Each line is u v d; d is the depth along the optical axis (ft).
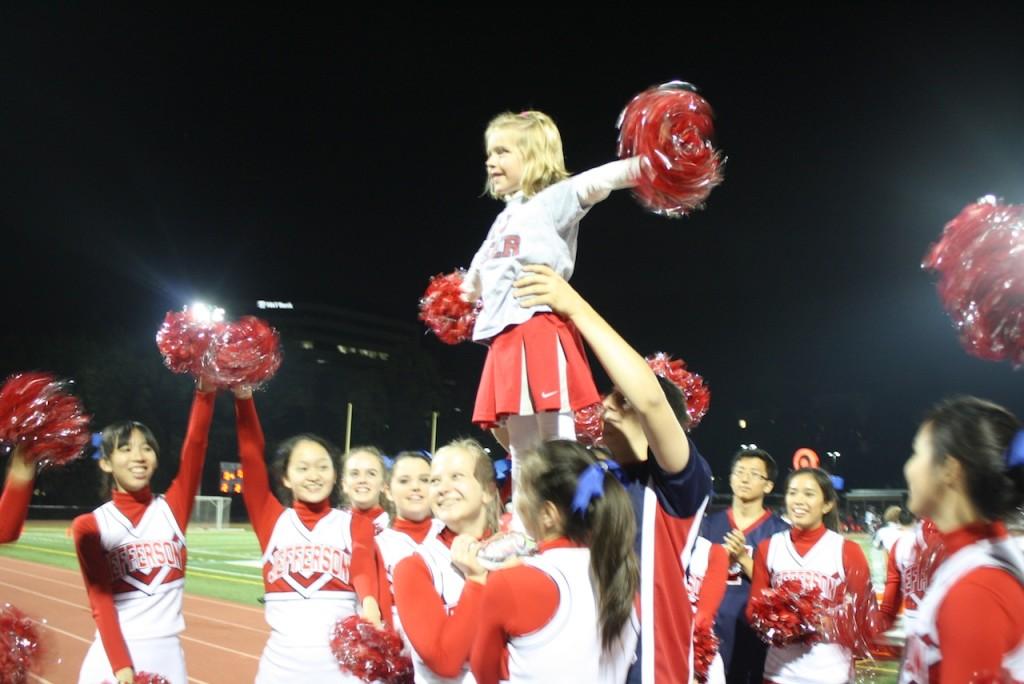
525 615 7.18
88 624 38.52
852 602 13.38
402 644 12.10
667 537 7.88
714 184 7.98
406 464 14.19
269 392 150.61
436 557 10.28
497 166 9.36
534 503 7.79
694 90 8.13
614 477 7.82
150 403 135.13
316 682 14.28
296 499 15.38
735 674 16.43
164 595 14.37
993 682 5.55
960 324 8.00
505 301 8.88
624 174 8.25
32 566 64.80
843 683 14.66
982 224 7.86
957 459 6.24
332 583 14.79
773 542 16.46
